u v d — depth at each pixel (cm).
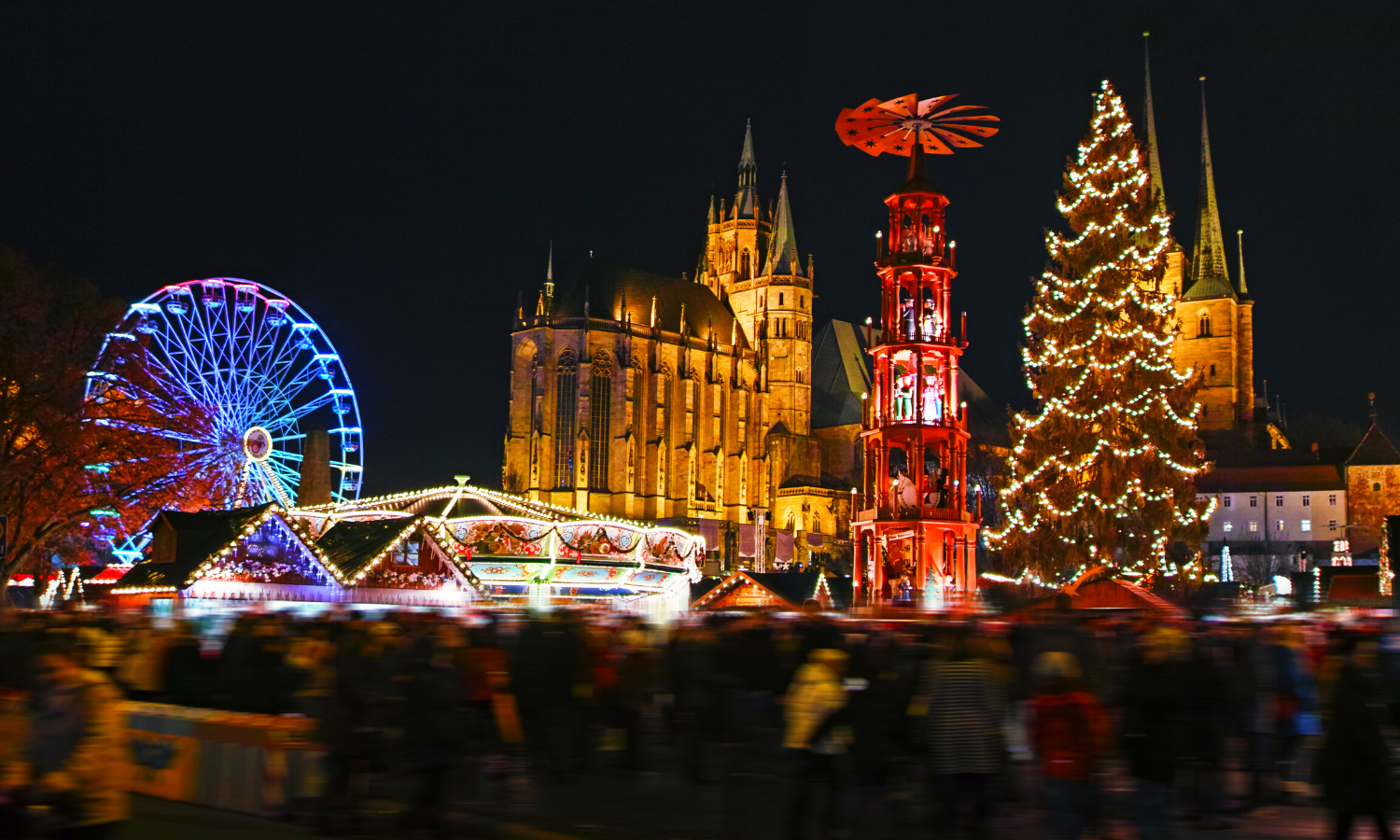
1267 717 2144
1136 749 1786
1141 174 6375
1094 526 6212
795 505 19562
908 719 1777
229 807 2073
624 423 18000
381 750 1812
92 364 7581
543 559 7281
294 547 5306
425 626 2108
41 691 1392
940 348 5144
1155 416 6178
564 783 2309
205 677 2372
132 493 7706
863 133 5391
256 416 8438
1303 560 14500
